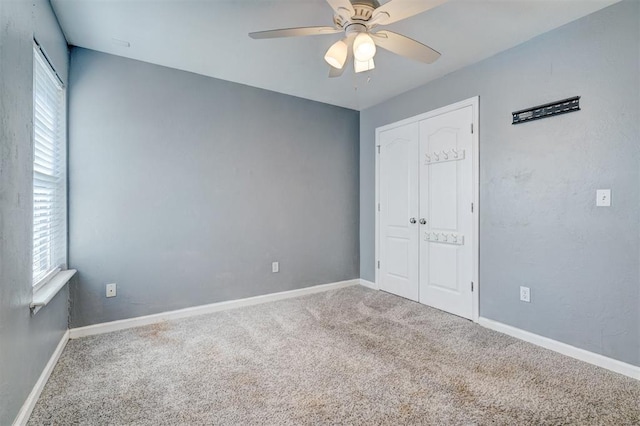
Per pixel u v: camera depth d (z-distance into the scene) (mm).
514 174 2641
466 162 3014
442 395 1828
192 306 3150
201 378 2010
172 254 3047
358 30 1729
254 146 3508
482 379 1995
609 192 2117
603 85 2135
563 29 2326
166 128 3008
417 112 3508
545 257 2451
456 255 3121
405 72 3119
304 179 3869
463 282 3057
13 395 1479
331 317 3084
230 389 1892
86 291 2668
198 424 1597
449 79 3148
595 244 2188
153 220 2955
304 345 2475
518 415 1654
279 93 3666
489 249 2832
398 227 3777
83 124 2641
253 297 3508
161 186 2990
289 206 3758
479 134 2893
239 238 3420
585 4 2082
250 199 3486
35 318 1796
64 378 2004
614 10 2076
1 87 1372
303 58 2842
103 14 2184
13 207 1495
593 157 2189
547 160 2432
